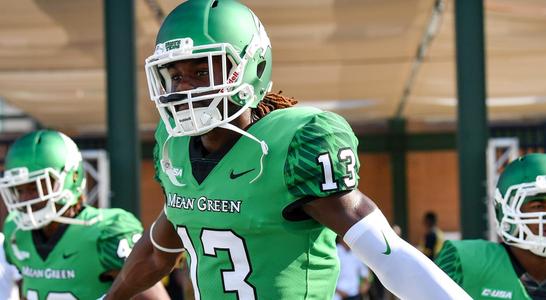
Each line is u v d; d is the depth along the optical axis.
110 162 16.61
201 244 6.23
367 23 23.97
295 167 5.77
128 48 16.75
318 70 30.33
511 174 8.98
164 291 8.98
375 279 28.30
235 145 6.08
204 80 5.96
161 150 6.75
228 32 5.96
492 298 8.90
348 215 5.74
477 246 9.16
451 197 42.69
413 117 42.00
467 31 16.22
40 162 9.96
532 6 21.91
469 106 16.14
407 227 42.69
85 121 38.50
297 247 5.98
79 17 22.88
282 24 24.00
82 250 10.10
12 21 23.20
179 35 5.93
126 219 10.42
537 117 39.06
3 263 10.42
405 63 29.28
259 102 6.41
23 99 33.34
